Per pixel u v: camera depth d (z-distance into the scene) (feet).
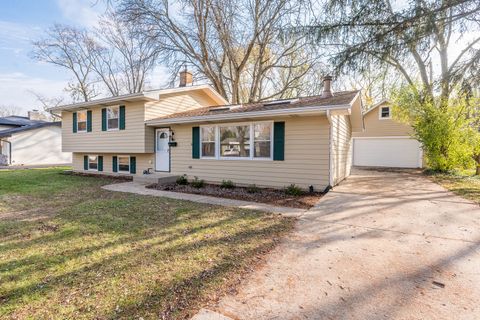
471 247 11.68
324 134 25.76
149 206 19.66
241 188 28.91
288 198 23.09
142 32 52.54
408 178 37.19
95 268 9.78
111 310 7.28
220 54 57.31
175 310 7.26
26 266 9.97
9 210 18.53
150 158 38.11
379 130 61.46
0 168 56.70
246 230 14.15
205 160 32.78
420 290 8.23
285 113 25.11
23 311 7.29
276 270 9.57
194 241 12.46
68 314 7.14
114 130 39.22
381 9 18.12
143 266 9.88
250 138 29.55
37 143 71.51
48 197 23.48
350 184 30.73
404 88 42.16
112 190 27.45
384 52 19.38
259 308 7.34
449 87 23.04
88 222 15.51
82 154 47.09
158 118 36.22
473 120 37.76
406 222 15.56
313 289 8.30
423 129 41.06
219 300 7.72
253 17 50.24
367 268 9.74
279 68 60.34
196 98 44.50
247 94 67.10
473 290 8.23
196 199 22.61
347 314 7.09
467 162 39.01
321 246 11.89
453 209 18.51
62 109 44.60
